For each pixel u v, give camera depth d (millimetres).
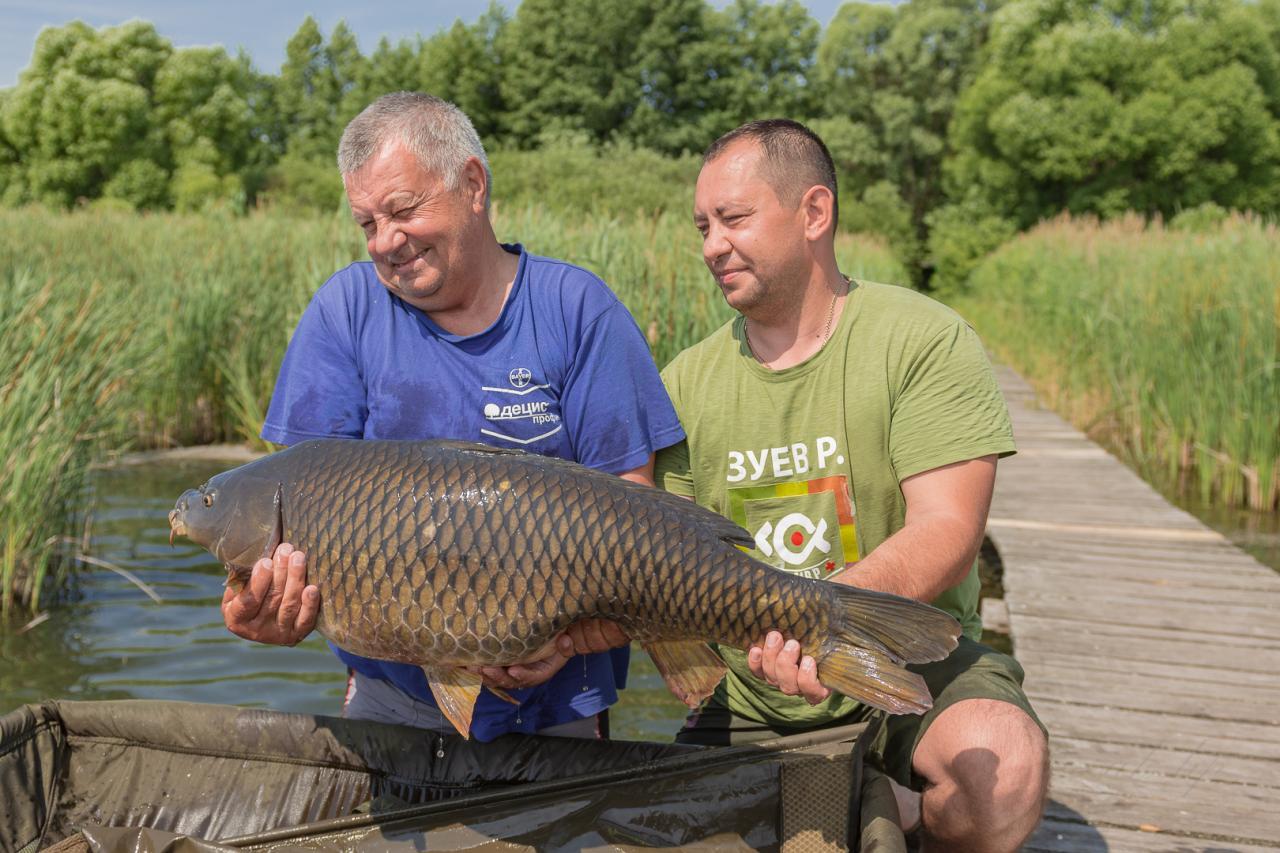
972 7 52781
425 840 2416
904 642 2027
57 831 2529
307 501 2191
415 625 2137
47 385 5930
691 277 7680
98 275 10883
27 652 4945
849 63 52281
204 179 44938
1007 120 39969
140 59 47875
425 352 2539
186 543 6766
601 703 2684
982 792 2473
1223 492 9375
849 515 2764
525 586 2094
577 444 2596
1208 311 9828
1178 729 4230
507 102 51344
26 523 5605
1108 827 3494
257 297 10758
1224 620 5559
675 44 49250
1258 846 3375
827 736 2469
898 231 45000
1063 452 10586
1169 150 38281
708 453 2867
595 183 23016
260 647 5105
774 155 2654
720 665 2232
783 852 2404
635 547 2086
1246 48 38375
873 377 2699
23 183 46688
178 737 2584
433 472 2141
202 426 10586
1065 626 5457
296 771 2592
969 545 2527
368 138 2332
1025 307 20609
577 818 2443
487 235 2508
